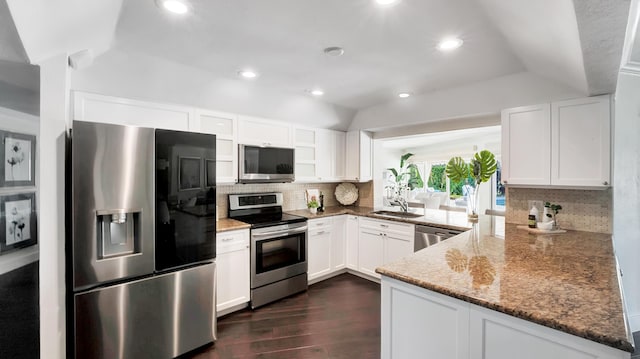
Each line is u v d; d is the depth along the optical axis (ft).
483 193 20.75
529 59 7.02
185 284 7.22
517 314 3.41
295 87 9.86
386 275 4.75
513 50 6.88
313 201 12.73
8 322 3.73
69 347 6.06
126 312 6.35
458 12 5.28
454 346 4.06
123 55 7.09
